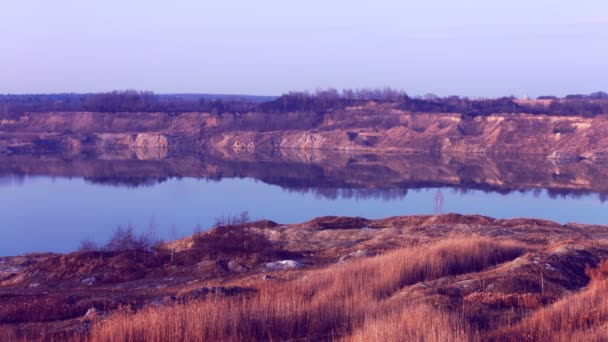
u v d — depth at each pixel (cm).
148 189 9256
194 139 18038
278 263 3281
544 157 14375
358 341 1356
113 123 19238
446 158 14300
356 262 2528
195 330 1511
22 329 1786
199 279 3055
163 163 13288
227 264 3347
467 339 1306
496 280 2067
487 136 16275
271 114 19600
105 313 1953
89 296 2367
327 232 4206
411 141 16475
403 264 2302
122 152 15900
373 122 18288
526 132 15800
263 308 1666
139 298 2278
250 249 3712
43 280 3325
